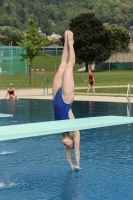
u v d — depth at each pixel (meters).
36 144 12.80
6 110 21.06
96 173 9.46
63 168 9.95
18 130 8.18
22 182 8.89
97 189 8.36
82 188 8.43
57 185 8.65
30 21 41.12
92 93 30.89
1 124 16.33
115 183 8.72
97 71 84.38
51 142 13.09
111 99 26.27
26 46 40.81
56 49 120.00
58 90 9.77
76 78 54.31
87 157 10.91
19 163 10.48
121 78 54.34
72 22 94.12
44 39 41.62
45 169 9.88
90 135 14.03
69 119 9.76
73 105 22.94
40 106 22.83
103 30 92.44
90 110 20.47
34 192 8.24
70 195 8.03
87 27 91.75
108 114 18.75
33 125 8.85
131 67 90.00
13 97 27.44
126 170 9.66
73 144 9.66
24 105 23.45
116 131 14.82
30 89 36.03
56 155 11.29
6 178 9.18
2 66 77.12
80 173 9.48
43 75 62.28
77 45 91.94
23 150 11.95
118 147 12.09
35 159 10.87
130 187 8.45
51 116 18.52
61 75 9.80
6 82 46.47
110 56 92.81
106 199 7.79
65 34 9.89
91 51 90.00
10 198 7.91
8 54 78.94
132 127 15.71
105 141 12.98
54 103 9.82
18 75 67.81
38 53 41.38
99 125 8.95
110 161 10.48
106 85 39.72
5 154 11.47
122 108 21.23
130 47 125.19
